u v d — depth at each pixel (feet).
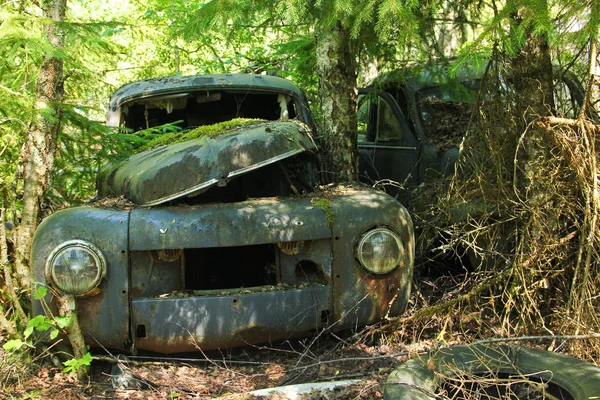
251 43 27.99
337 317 11.77
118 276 11.10
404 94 18.49
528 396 8.97
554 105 13.50
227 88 16.49
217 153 11.85
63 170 15.10
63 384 11.12
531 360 9.43
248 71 27.14
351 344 12.34
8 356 11.61
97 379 11.52
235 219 11.39
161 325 11.16
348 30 15.72
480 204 13.82
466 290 14.02
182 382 11.28
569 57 14.85
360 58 17.42
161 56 31.17
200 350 11.44
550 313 12.68
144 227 11.18
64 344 11.68
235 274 13.50
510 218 13.07
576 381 8.68
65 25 13.56
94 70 17.25
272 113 17.99
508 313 12.10
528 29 12.18
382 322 12.34
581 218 12.30
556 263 12.66
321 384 10.55
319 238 11.62
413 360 9.57
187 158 11.93
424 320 12.99
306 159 13.89
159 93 16.35
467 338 12.47
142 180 11.92
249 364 12.03
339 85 15.99
